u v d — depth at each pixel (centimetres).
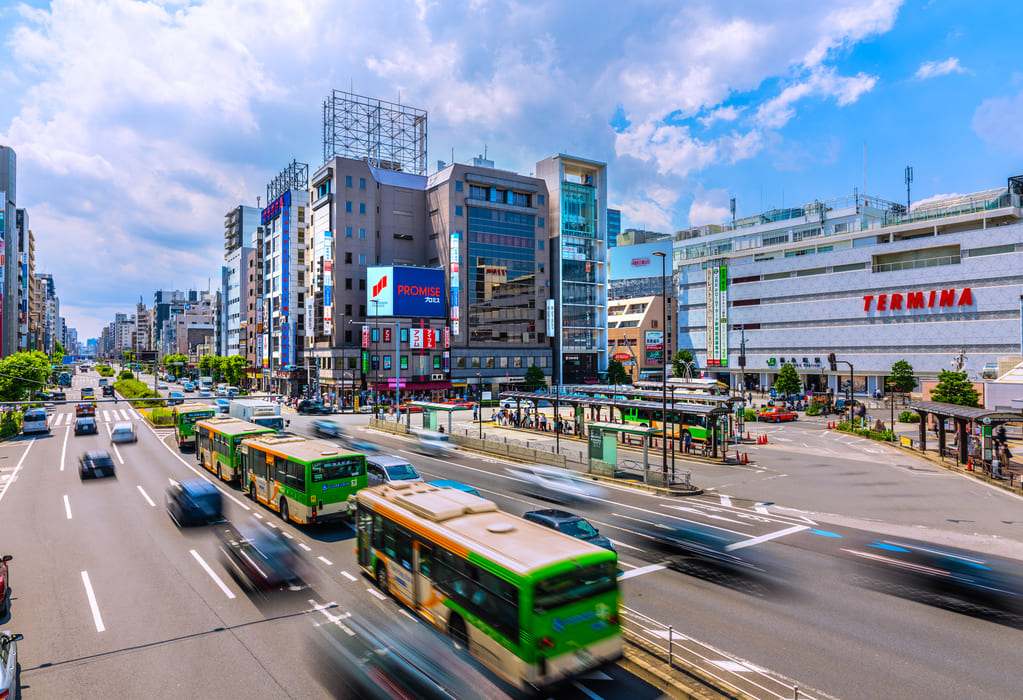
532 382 9488
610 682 1158
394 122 10525
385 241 9725
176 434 4972
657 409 4194
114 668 1210
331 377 8850
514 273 10081
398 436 5278
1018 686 1139
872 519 2484
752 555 1973
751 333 10869
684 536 2202
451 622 1273
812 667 1205
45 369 6744
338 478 2209
